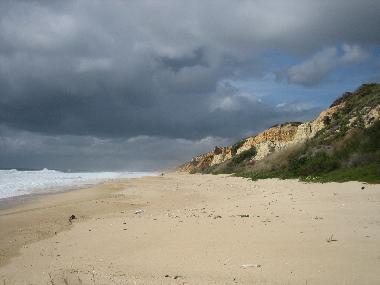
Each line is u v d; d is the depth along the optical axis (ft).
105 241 37.63
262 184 98.53
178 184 120.88
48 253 34.63
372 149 87.35
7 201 82.94
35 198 88.28
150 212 57.62
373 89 141.08
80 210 61.67
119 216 54.54
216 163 237.45
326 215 42.47
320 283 21.17
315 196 60.08
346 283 20.86
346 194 58.90
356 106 131.64
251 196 70.79
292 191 70.74
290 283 21.54
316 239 31.01
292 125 200.13
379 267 22.91
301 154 116.57
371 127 95.04
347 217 40.47
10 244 39.11
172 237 36.70
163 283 22.90
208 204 64.18
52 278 25.58
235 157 201.87
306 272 23.17
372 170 75.31
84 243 37.58
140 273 25.80
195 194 85.35
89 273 26.27
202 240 34.30
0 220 52.95
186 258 28.86
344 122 117.19
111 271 26.68
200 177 164.14
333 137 110.32
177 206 64.23
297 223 38.52
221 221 43.27
